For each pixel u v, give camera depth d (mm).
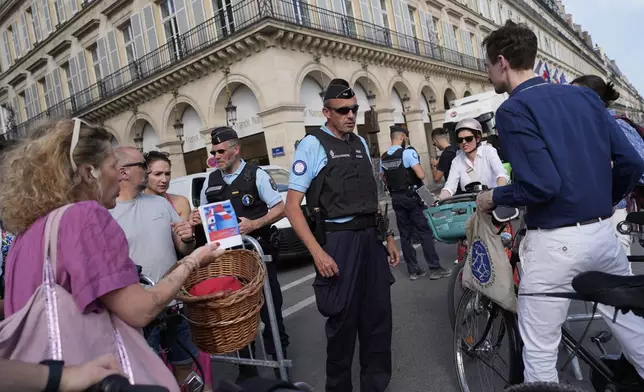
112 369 1128
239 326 1937
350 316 2506
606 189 1827
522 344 2219
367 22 18422
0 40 27125
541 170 1752
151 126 18422
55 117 1479
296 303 5137
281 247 6668
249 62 14203
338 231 2512
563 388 1572
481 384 2578
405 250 5574
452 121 13383
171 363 2539
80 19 20609
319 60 15195
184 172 17422
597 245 1796
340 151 2527
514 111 1830
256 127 14914
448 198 3393
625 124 3014
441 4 25250
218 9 15094
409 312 4363
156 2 17062
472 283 2279
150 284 2213
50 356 1168
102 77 20125
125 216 2508
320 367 3424
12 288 1327
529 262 1938
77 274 1228
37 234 1299
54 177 1348
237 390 1021
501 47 1990
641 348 1865
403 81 20109
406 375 3109
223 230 2355
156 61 17297
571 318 2934
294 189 2498
